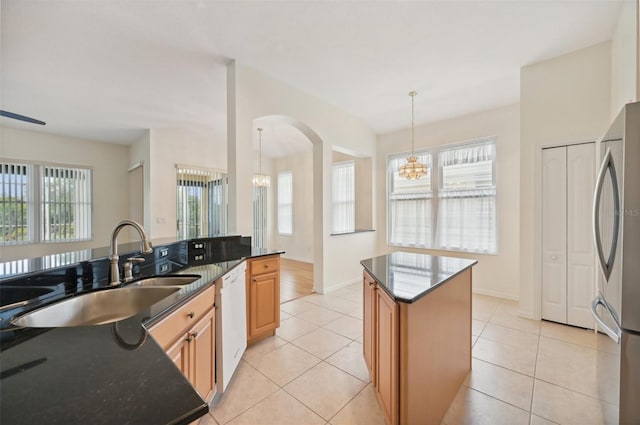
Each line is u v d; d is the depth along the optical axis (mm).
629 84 2156
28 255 4801
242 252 2791
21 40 2398
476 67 3064
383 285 1601
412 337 1425
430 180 4754
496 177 4082
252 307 2586
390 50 2727
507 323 3055
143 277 1804
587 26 2436
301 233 6910
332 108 4164
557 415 1695
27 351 786
